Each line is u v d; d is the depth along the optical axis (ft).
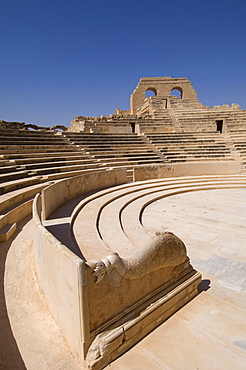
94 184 31.91
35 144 41.86
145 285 8.77
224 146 56.29
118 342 7.36
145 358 7.38
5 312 9.29
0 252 14.40
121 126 73.61
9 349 7.60
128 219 21.68
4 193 21.91
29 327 8.51
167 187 37.19
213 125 72.23
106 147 51.93
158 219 22.81
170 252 9.61
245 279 12.20
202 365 7.13
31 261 13.32
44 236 9.25
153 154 52.21
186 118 75.20
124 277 7.90
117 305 7.79
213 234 18.74
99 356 6.95
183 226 20.72
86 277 6.71
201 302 10.21
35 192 24.62
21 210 20.71
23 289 10.81
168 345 7.88
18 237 16.65
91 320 7.01
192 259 14.53
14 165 30.60
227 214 24.20
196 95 106.01
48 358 7.26
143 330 8.24
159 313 8.80
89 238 15.43
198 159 51.26
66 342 7.84
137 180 41.78
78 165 37.65
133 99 107.34
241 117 70.33
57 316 8.46
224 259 14.47
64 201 24.45
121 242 15.64
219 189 37.86
